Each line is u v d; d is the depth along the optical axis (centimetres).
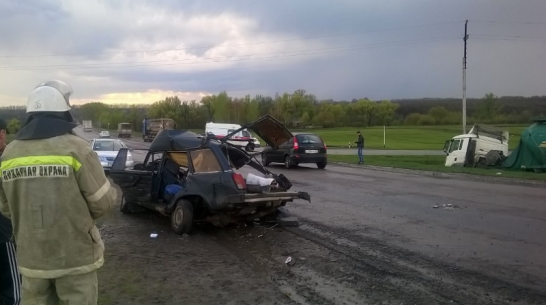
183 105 9188
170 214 939
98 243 342
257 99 9406
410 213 1066
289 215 998
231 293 561
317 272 640
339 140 6191
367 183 1680
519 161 2248
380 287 576
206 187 860
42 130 321
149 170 1036
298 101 9406
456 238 819
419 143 5681
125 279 616
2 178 323
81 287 329
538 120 2245
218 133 3641
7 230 414
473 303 519
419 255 714
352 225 939
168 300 539
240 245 796
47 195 316
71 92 354
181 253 747
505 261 677
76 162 321
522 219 984
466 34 4228
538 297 535
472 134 2509
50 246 318
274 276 626
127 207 1091
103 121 13050
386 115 10394
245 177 894
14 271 419
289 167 2366
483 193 1405
